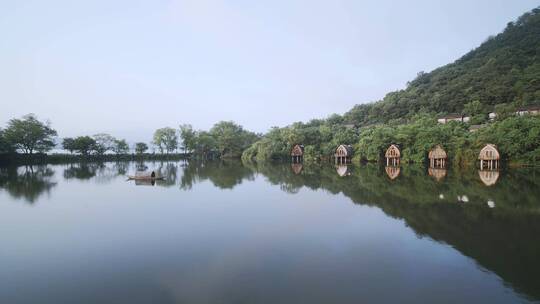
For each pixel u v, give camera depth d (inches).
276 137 4744.1
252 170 3061.0
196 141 5713.6
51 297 577.3
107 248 833.5
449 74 6471.5
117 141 5423.2
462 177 2162.9
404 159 3292.3
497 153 2566.4
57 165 3978.8
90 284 627.8
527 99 3818.9
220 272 680.4
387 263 722.2
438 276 653.9
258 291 594.2
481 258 744.3
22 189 1850.4
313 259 749.9
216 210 1270.9
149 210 1275.8
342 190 1736.0
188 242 878.4
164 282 634.8
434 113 4859.7
